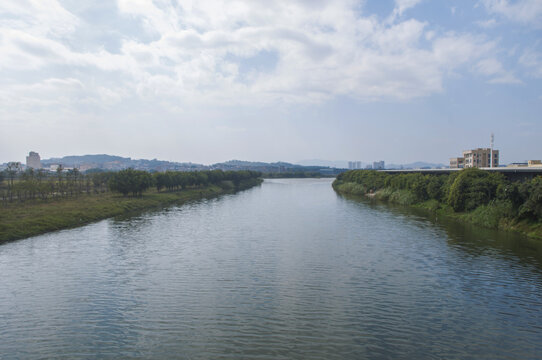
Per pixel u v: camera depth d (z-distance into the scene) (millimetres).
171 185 137500
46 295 34500
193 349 24844
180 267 43188
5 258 46906
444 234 61031
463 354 24359
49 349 24938
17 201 91312
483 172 76812
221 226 70812
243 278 39281
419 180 101188
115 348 25016
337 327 28062
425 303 32531
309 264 44250
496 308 31484
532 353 24469
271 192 167000
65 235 61625
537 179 59281
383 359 23672
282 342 25781
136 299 33562
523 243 53688
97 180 139500
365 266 43406
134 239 58531
